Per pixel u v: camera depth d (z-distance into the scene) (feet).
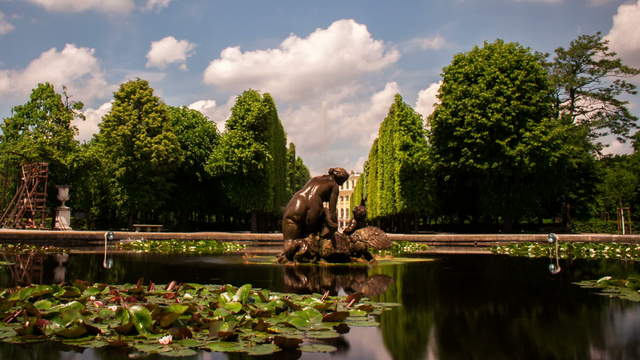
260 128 115.14
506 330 13.96
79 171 97.86
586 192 106.83
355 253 37.63
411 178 102.89
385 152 121.90
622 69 111.04
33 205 79.61
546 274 29.43
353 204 302.66
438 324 14.70
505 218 85.97
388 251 52.60
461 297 20.08
